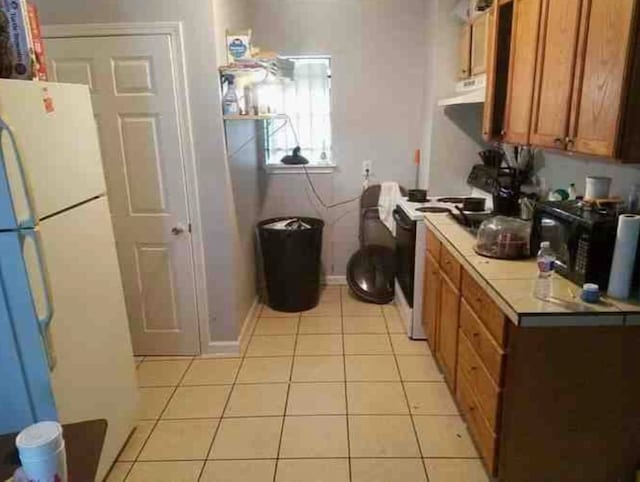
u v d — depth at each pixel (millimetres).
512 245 2156
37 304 1509
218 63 2684
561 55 1876
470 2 3105
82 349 1795
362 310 3758
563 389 1716
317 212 4129
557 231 1928
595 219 1712
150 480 2035
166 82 2682
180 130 2748
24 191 1433
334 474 2047
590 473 1818
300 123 3965
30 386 1571
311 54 3785
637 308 1608
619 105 1483
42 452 895
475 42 3031
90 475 1080
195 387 2734
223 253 2949
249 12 3646
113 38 2625
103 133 2754
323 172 4031
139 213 2879
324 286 4273
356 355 3059
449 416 2424
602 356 1666
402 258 3414
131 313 3037
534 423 1759
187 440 2289
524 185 2947
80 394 1775
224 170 2814
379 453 2170
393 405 2521
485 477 2012
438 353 2779
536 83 2117
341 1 3676
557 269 1930
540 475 1827
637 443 1771
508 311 1646
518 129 2338
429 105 3615
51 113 1609
